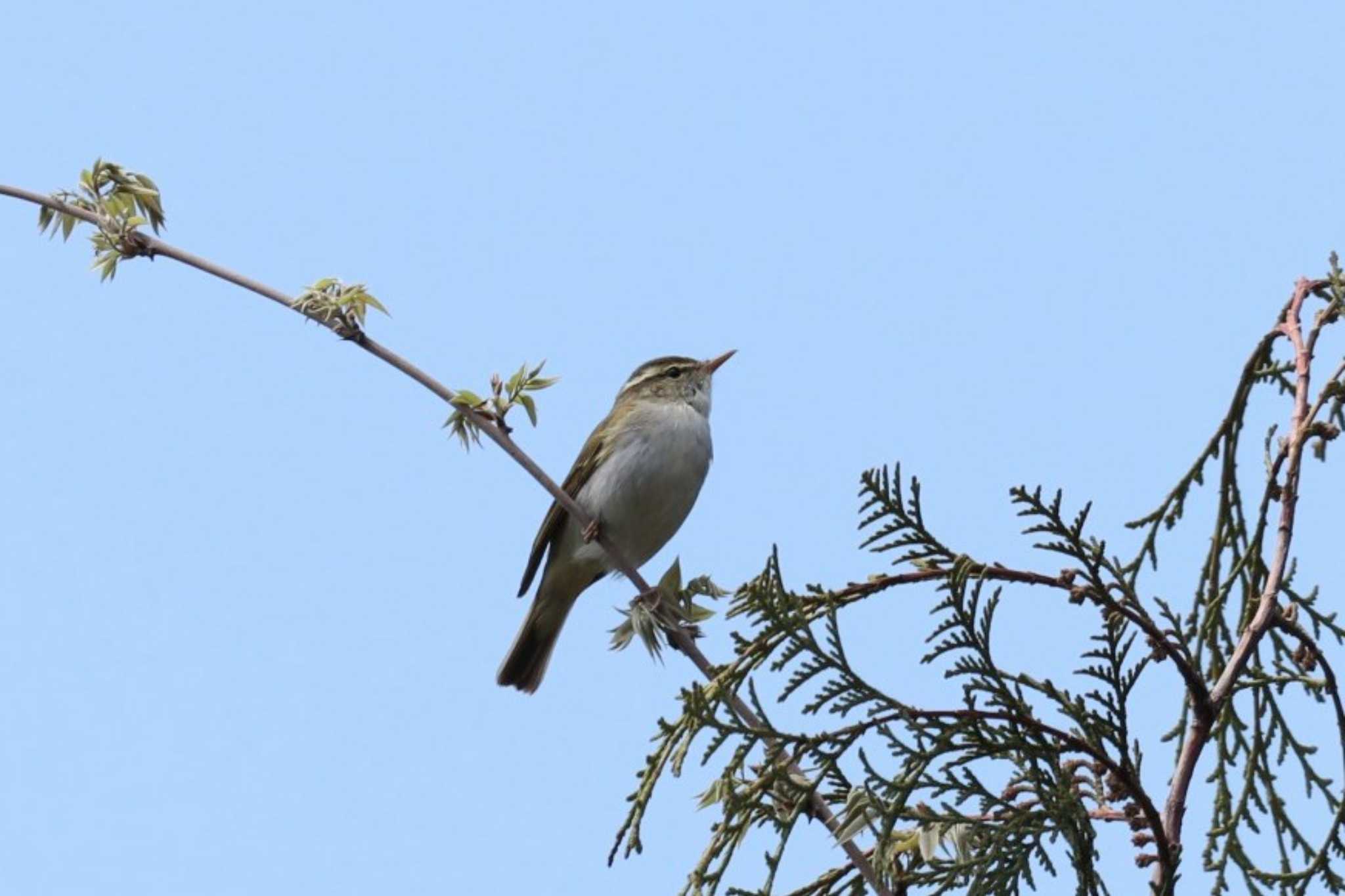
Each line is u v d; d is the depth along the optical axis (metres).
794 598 7.96
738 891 7.89
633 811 7.85
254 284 10.35
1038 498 8.28
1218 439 10.77
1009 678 8.08
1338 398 10.33
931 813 7.98
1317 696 8.98
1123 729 8.17
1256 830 9.70
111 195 10.76
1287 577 9.28
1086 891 8.01
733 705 8.10
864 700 7.93
